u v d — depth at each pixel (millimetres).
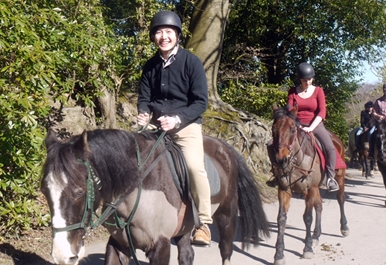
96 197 3451
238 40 18891
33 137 5805
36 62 5676
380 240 7805
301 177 6645
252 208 5488
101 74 8047
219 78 16156
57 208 3191
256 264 6492
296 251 7129
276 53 19750
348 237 8016
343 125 20188
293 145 6285
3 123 5605
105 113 10148
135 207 3781
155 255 3896
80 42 6957
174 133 4293
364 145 15672
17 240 6336
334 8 18109
